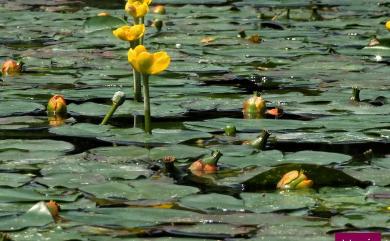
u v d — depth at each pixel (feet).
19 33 49.26
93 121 29.27
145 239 18.24
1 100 32.14
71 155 24.70
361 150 25.79
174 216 19.70
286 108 31.17
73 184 22.03
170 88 34.42
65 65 39.22
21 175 22.61
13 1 65.77
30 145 25.58
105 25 42.34
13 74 37.09
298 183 22.09
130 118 29.68
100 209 20.07
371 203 20.80
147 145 26.18
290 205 20.57
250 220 19.49
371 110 30.73
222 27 51.85
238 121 28.96
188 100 32.32
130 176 22.77
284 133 27.78
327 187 22.21
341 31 50.72
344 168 23.77
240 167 23.86
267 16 57.62
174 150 25.20
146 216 19.65
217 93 33.65
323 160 24.48
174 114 30.22
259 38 46.29
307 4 65.36
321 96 32.83
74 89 34.19
